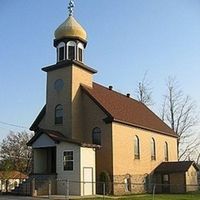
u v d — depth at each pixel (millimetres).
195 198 35094
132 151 42438
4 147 74688
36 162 38000
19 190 34688
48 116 40906
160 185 44969
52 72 41594
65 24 42156
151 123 49656
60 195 33688
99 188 37094
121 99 49062
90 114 40188
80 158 34719
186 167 46156
